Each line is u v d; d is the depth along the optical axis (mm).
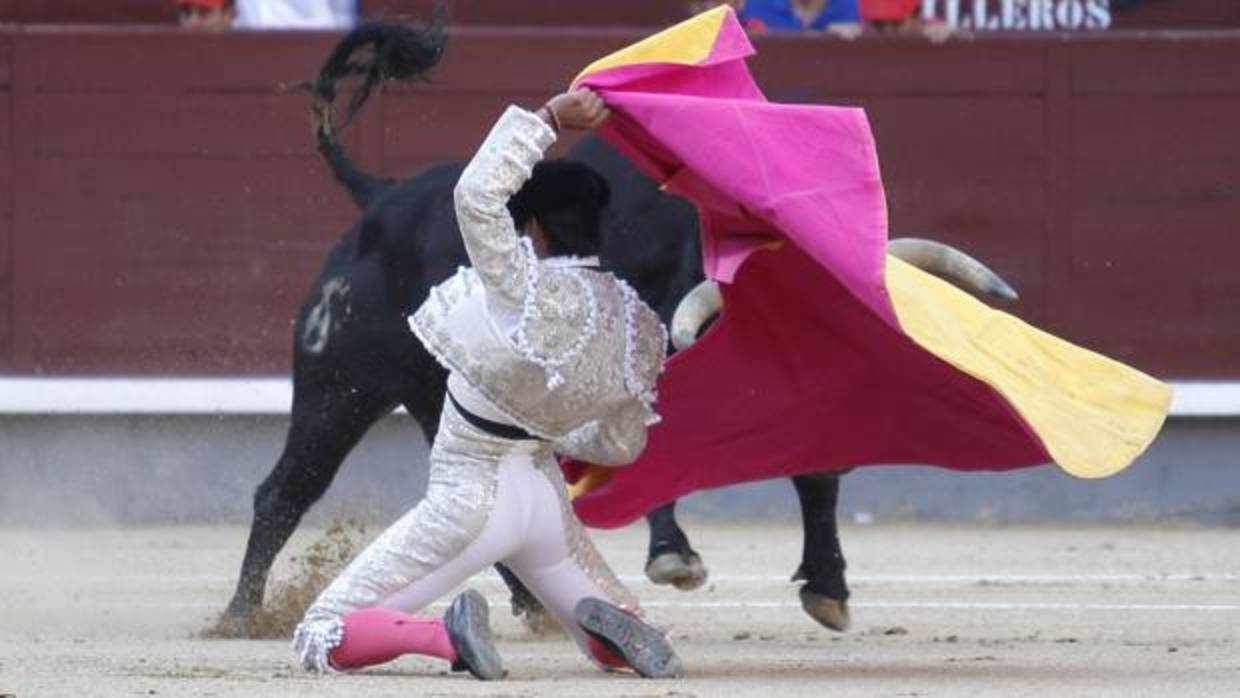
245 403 26328
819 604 16859
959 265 14672
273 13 27031
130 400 26344
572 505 13891
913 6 26969
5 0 27578
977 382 13594
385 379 16938
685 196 13117
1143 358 26688
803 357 13867
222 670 13445
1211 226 26719
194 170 26484
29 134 26453
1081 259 26641
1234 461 26938
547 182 12898
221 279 26453
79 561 22328
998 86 26547
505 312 12602
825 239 12328
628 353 12930
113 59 26453
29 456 26531
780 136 12531
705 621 17891
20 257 26484
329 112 17469
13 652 14805
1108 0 27625
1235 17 27719
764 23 26891
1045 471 26844
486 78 26188
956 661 14625
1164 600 19391
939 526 26453
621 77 12750
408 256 16766
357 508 26000
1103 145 26641
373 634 12844
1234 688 12891
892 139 26484
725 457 14477
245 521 26500
